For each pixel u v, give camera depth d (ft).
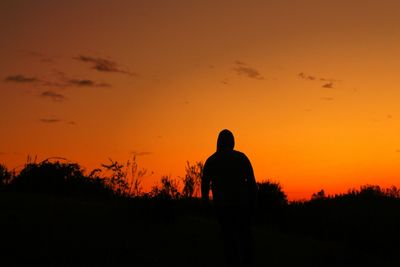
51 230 30.89
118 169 52.37
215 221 44.86
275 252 33.94
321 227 58.44
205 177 25.03
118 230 33.35
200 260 28.37
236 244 24.47
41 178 50.29
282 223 62.80
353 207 71.26
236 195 24.21
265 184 68.33
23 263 23.50
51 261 24.34
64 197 46.57
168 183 44.88
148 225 36.50
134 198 40.91
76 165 52.70
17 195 43.65
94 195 51.01
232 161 24.63
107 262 25.46
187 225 39.11
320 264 31.40
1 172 50.03
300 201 78.48
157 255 28.40
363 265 33.40
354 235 52.39
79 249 27.20
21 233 29.12
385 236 51.55
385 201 75.87
